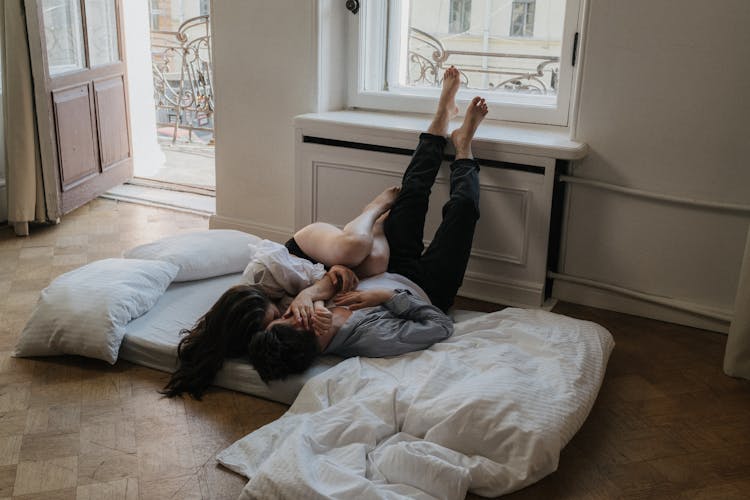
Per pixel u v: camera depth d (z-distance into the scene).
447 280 2.70
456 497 1.80
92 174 4.10
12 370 2.42
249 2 3.36
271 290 2.48
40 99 3.58
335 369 2.24
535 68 3.17
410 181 2.85
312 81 3.33
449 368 2.16
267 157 3.54
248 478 1.92
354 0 3.33
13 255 3.41
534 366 2.22
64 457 2.00
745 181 2.65
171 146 5.70
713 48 2.58
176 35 5.73
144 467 1.96
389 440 1.96
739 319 2.45
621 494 1.91
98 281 2.55
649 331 2.82
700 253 2.78
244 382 2.32
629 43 2.70
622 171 2.84
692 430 2.20
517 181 2.89
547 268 3.04
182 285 2.84
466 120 2.90
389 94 3.41
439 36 3.33
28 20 3.47
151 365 2.46
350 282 2.50
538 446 1.86
